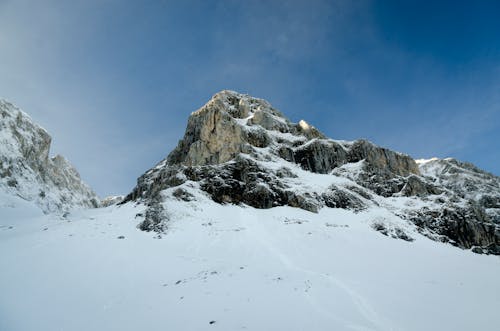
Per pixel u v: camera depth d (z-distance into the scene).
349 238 35.28
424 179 62.53
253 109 80.25
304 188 49.69
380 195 57.06
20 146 75.81
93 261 23.11
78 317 15.82
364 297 16.20
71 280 19.98
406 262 28.80
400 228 42.41
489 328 13.23
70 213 53.84
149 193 55.53
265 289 17.16
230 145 56.44
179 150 64.94
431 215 49.72
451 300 16.94
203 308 14.92
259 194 45.16
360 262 26.56
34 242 27.33
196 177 47.62
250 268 22.78
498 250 47.84
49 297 17.88
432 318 13.95
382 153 68.12
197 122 65.38
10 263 22.39
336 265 24.80
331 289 17.34
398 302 15.76
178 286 18.75
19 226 38.53
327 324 12.78
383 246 34.50
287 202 45.78
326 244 31.84
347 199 49.19
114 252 25.27
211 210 39.44
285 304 14.84
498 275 28.12
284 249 28.92
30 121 83.81
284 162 61.12
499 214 68.75
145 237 30.83
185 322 13.66
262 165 51.38
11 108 80.19
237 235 32.22
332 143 68.12
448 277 24.20
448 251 39.16
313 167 62.53
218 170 48.25
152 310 15.51
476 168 99.75
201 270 22.42
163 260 24.27
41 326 15.00
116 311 16.09
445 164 98.50
